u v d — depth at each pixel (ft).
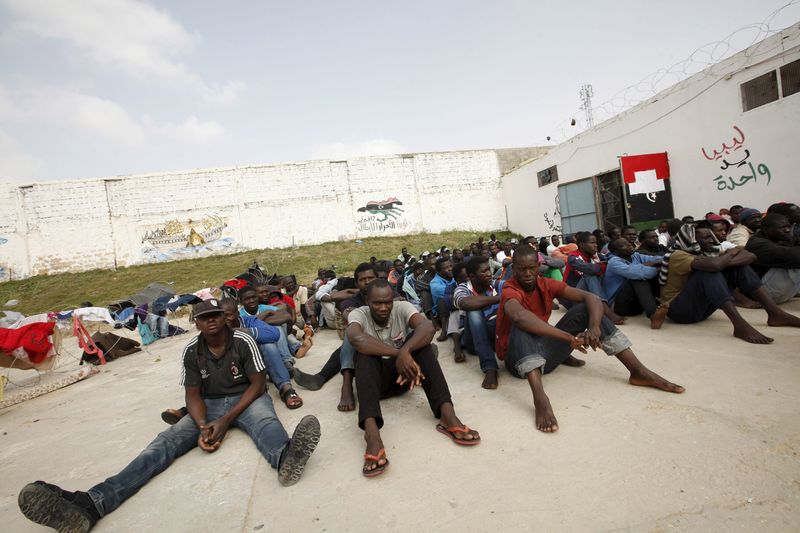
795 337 11.24
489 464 6.89
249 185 72.59
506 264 18.12
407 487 6.50
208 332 8.88
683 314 13.57
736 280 12.96
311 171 74.64
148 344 27.55
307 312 23.71
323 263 63.77
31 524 6.93
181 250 70.13
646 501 5.53
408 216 77.10
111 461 9.01
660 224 30.99
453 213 77.92
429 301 19.83
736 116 28.43
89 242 67.51
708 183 31.07
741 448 6.45
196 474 7.73
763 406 7.64
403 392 10.84
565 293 9.57
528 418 8.45
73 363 24.32
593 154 44.50
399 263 29.50
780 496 5.33
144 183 69.62
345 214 75.41
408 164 77.41
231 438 9.20
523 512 5.58
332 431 9.04
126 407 13.21
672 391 8.72
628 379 9.77
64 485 8.05
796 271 14.15
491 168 79.05
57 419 12.85
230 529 5.98
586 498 5.73
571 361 11.19
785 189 25.94
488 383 10.39
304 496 6.61
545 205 58.08
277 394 12.19
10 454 10.19
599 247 27.86
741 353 10.54
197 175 71.10
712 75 29.91
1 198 65.10
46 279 64.28
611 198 43.16
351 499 6.37
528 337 8.99
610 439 7.20
